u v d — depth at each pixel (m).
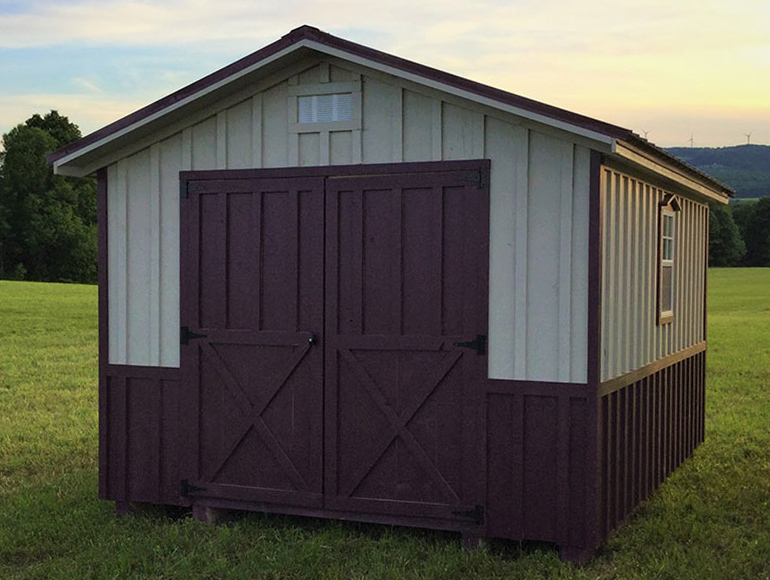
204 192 7.14
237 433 7.10
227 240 7.10
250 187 7.02
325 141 6.83
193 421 7.22
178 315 7.29
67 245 51.28
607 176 6.48
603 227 6.35
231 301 7.10
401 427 6.65
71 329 23.17
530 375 6.36
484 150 6.42
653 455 8.15
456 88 6.27
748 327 26.44
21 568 6.39
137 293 7.41
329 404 6.84
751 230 66.69
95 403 13.27
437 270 6.54
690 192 9.30
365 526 7.14
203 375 7.19
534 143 6.31
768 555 6.53
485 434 6.46
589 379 6.20
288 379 6.96
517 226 6.36
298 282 6.91
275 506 7.04
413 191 6.60
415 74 6.38
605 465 6.55
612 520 6.77
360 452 6.78
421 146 6.58
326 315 6.84
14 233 50.88
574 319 6.25
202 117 7.13
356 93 6.73
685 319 9.64
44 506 7.76
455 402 6.54
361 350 6.76
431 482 6.60
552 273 6.29
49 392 14.20
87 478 8.73
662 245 8.30
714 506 7.75
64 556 6.56
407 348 6.62
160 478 7.36
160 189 7.31
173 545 6.66
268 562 6.27
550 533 6.32
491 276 6.43
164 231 7.32
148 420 7.39
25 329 22.92
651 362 8.02
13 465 9.34
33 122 58.69
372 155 6.71
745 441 10.74
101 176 7.49
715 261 65.06
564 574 6.00
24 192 51.62
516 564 6.21
